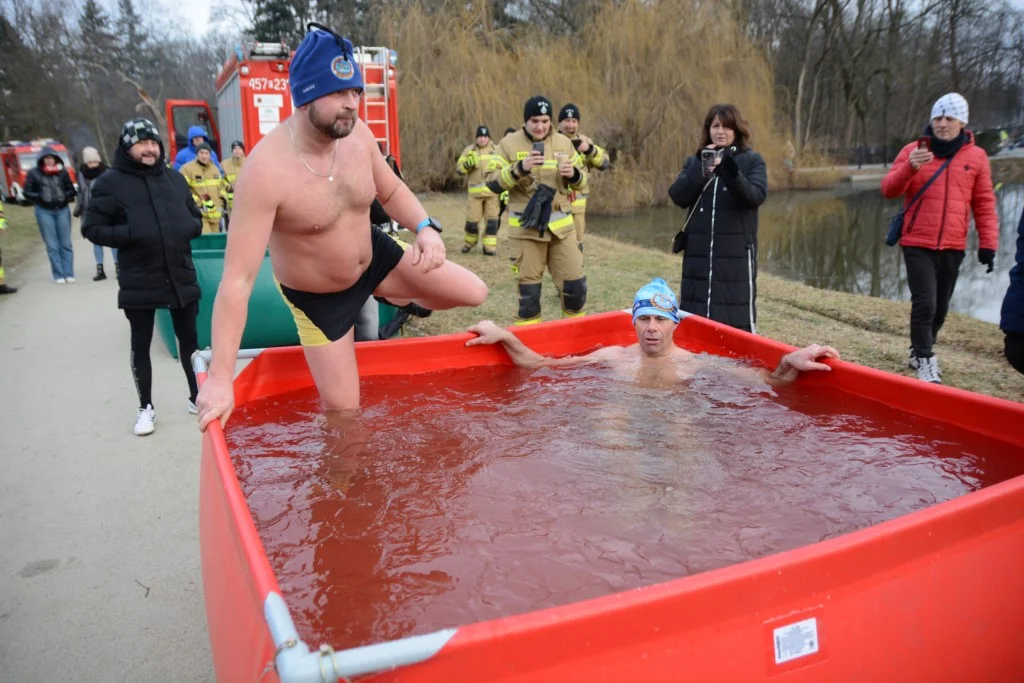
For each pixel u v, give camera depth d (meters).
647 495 2.77
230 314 2.90
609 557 2.35
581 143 6.91
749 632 1.71
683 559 2.33
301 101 2.93
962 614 1.98
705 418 3.55
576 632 1.56
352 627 2.00
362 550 2.40
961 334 7.21
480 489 2.84
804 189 29.58
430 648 1.45
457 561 2.33
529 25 25.56
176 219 5.11
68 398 6.02
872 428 3.39
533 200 5.87
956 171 5.56
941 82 42.75
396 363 4.23
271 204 2.98
